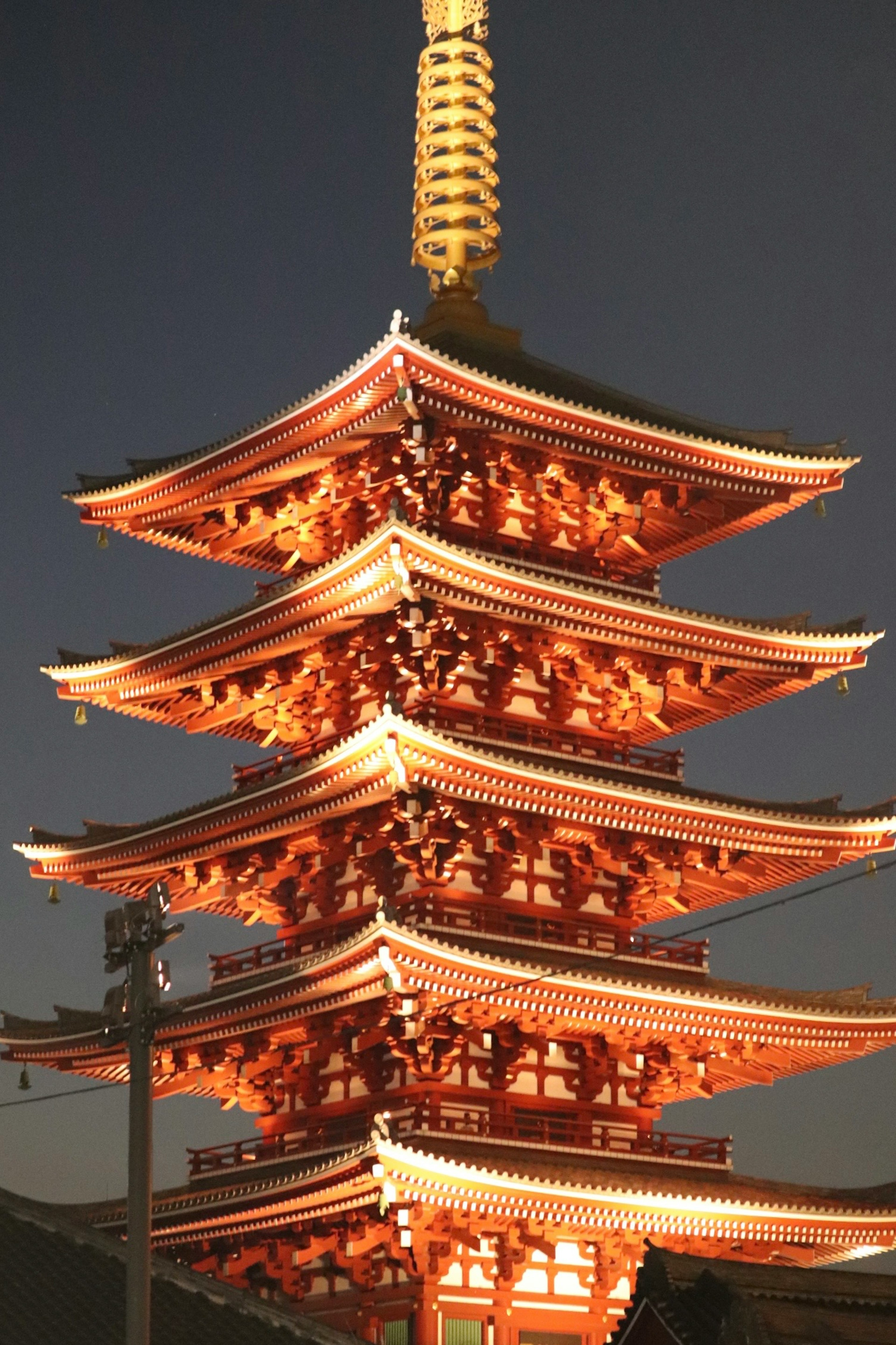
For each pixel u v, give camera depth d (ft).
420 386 361.51
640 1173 368.89
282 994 362.33
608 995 362.94
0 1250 274.36
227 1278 367.25
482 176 424.46
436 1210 338.54
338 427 374.63
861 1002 391.86
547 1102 366.43
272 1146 375.45
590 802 370.73
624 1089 377.50
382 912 336.49
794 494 411.13
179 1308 274.16
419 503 378.53
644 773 393.29
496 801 362.74
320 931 379.96
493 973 349.20
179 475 397.60
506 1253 345.31
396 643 370.12
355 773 353.72
